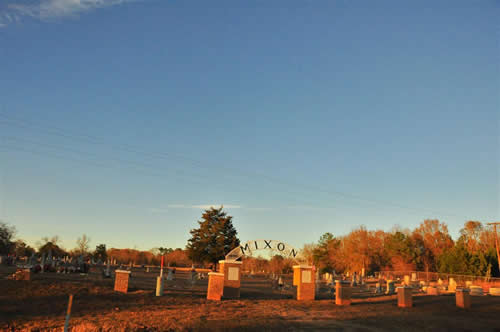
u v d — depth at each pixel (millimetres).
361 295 38312
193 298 29672
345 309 26828
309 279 33031
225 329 19250
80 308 24266
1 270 38125
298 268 33312
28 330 19281
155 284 37531
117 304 25750
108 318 21312
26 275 30844
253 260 98438
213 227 84750
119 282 30312
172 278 45094
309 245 107438
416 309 26828
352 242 93312
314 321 22016
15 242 86875
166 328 19266
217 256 82062
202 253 83125
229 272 32250
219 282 30109
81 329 19250
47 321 20828
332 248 101812
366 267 89812
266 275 76812
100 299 27016
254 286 45062
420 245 95062
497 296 34188
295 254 34688
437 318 23188
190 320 20906
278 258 94625
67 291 28375
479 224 89500
